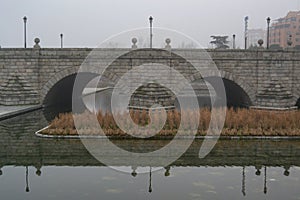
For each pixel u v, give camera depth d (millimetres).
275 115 32312
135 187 16984
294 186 17359
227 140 27625
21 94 48219
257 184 17609
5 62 49094
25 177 18469
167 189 16734
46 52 49094
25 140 27312
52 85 49531
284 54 48250
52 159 22219
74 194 15938
